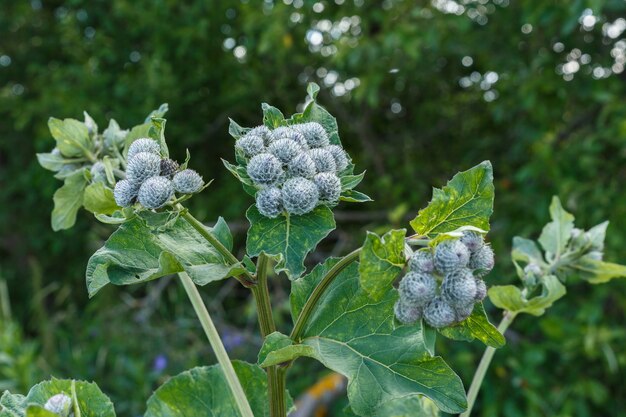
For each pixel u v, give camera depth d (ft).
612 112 5.25
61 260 8.39
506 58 5.83
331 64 6.54
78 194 2.22
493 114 5.87
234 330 6.27
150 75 6.73
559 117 5.89
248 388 2.02
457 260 1.37
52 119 2.11
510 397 5.22
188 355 5.82
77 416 1.54
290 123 1.75
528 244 2.24
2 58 8.68
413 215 6.37
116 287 6.98
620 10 5.32
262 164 1.49
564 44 5.73
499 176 6.54
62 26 7.73
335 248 6.59
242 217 7.04
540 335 5.65
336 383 4.92
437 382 1.47
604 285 5.01
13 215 8.43
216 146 7.64
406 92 7.39
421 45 5.78
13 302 8.45
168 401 2.00
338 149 1.65
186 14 6.84
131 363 5.57
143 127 2.12
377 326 1.56
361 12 5.97
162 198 1.52
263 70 7.12
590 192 5.27
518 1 5.80
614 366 4.76
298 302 1.69
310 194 1.46
